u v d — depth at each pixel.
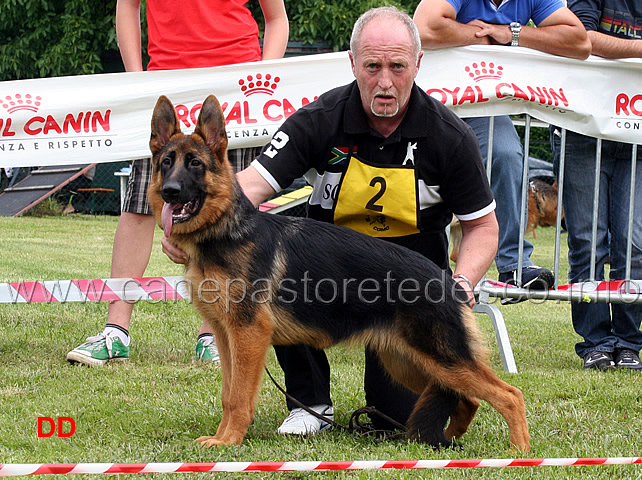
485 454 4.23
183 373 5.96
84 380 5.64
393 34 4.30
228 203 4.30
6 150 6.41
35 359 6.26
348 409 5.30
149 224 6.59
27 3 23.05
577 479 3.83
